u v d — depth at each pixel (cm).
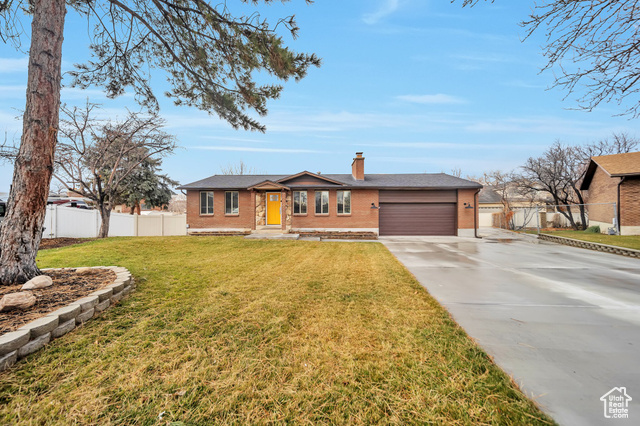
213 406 178
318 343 264
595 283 521
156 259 723
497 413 173
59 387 194
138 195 2058
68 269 460
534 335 292
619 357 246
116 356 235
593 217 1769
